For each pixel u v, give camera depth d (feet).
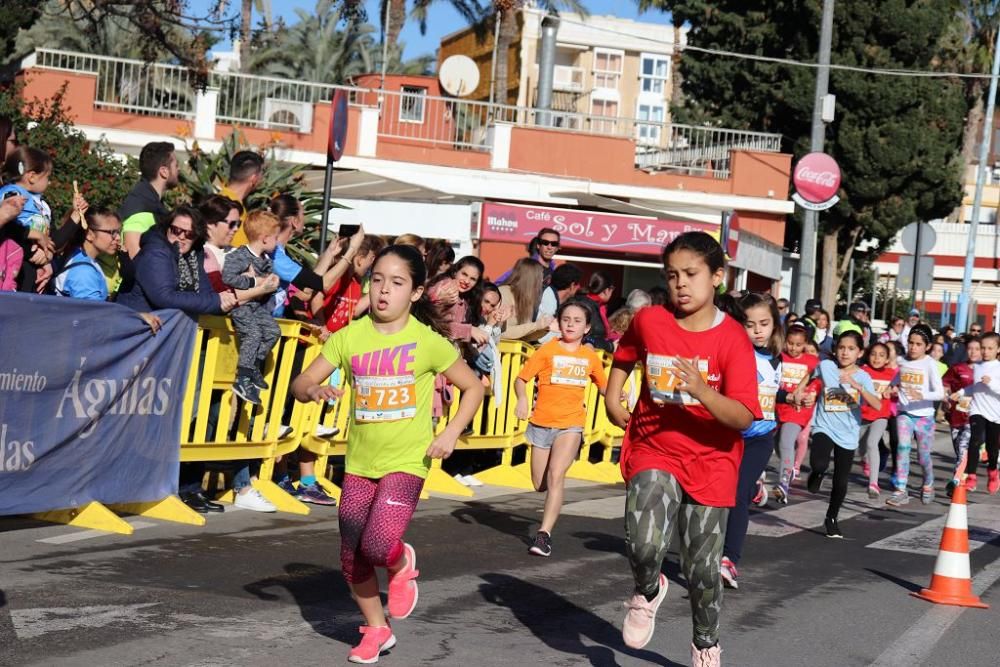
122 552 23.75
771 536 33.55
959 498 25.93
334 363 17.97
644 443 17.44
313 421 31.76
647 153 99.81
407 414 17.61
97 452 25.66
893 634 22.33
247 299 27.58
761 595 25.20
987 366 50.29
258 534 26.84
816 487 36.09
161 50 66.74
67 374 24.56
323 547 25.94
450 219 47.11
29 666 16.30
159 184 29.96
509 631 20.48
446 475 37.11
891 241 122.83
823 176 84.43
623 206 65.72
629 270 92.07
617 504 37.09
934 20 115.44
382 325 17.80
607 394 18.15
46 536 24.62
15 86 66.90
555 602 22.95
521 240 55.72
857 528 36.47
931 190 118.93
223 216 27.99
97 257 29.30
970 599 25.49
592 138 92.48
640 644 17.58
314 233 47.32
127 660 16.85
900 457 43.98
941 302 171.53
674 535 32.78
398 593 17.93
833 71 114.73
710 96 122.72
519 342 39.50
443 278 30.78
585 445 43.88
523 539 29.78
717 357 16.89
